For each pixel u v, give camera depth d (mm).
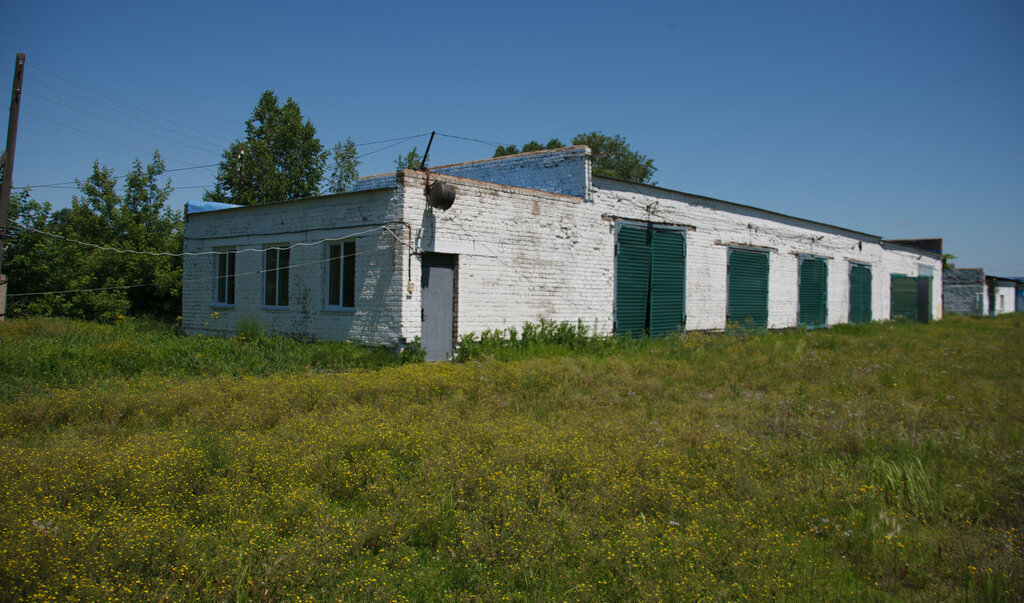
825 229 26547
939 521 4816
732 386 10430
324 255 13766
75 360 9930
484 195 13570
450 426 6602
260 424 6777
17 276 18781
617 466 5422
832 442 6664
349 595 3502
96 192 22594
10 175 15914
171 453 5125
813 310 25719
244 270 15641
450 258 13055
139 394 7562
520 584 3701
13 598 3094
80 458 4961
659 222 18141
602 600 3506
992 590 3715
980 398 9406
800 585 3779
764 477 5570
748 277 21844
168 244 21750
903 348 16922
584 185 15852
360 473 5152
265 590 3402
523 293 14367
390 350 12234
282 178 32156
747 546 4043
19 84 15898
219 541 3840
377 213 12578
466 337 13008
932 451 6348
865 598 3654
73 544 3561
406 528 4281
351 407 7242
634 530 4129
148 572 3502
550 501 4730
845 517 4750
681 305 18938
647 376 10977
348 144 37656
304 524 4180
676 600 3430
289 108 33469
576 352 14117
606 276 16406
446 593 3609
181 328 17344
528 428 6508
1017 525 4812
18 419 6629
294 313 14273
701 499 4961
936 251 38250
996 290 50375
